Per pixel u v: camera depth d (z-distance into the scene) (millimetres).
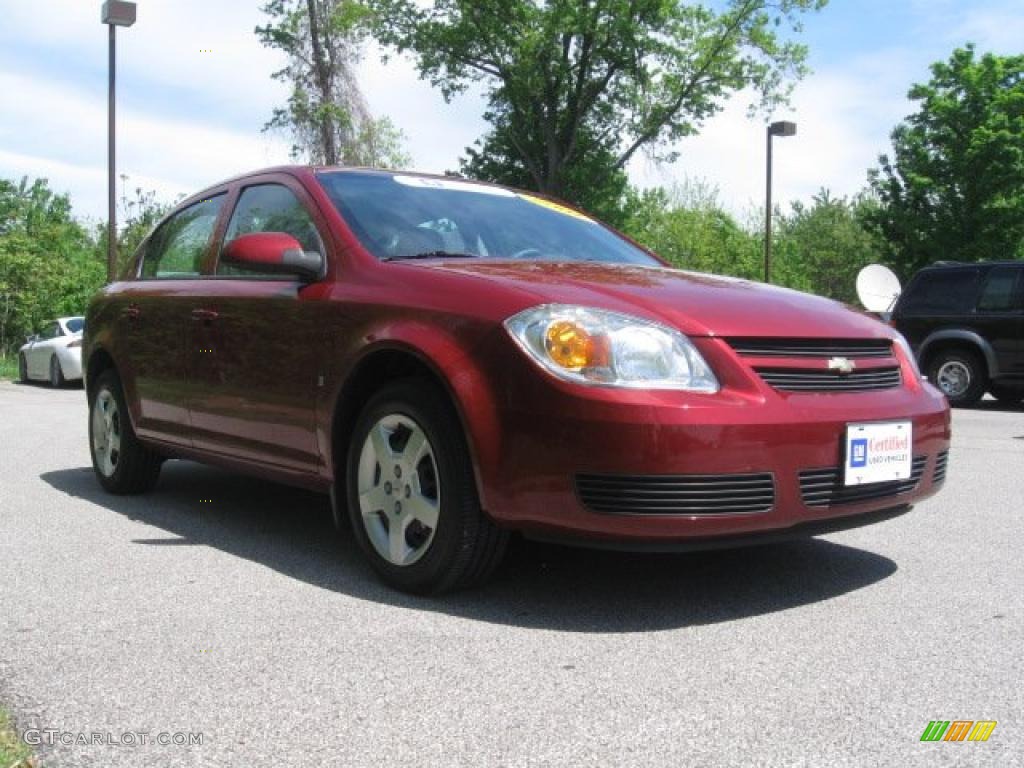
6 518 4844
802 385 3336
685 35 31500
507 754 2230
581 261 4199
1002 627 3170
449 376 3295
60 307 27312
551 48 31625
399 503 3539
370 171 4664
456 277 3557
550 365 3137
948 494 5672
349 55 30312
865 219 34625
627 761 2197
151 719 2416
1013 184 31438
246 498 5461
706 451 3047
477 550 3369
